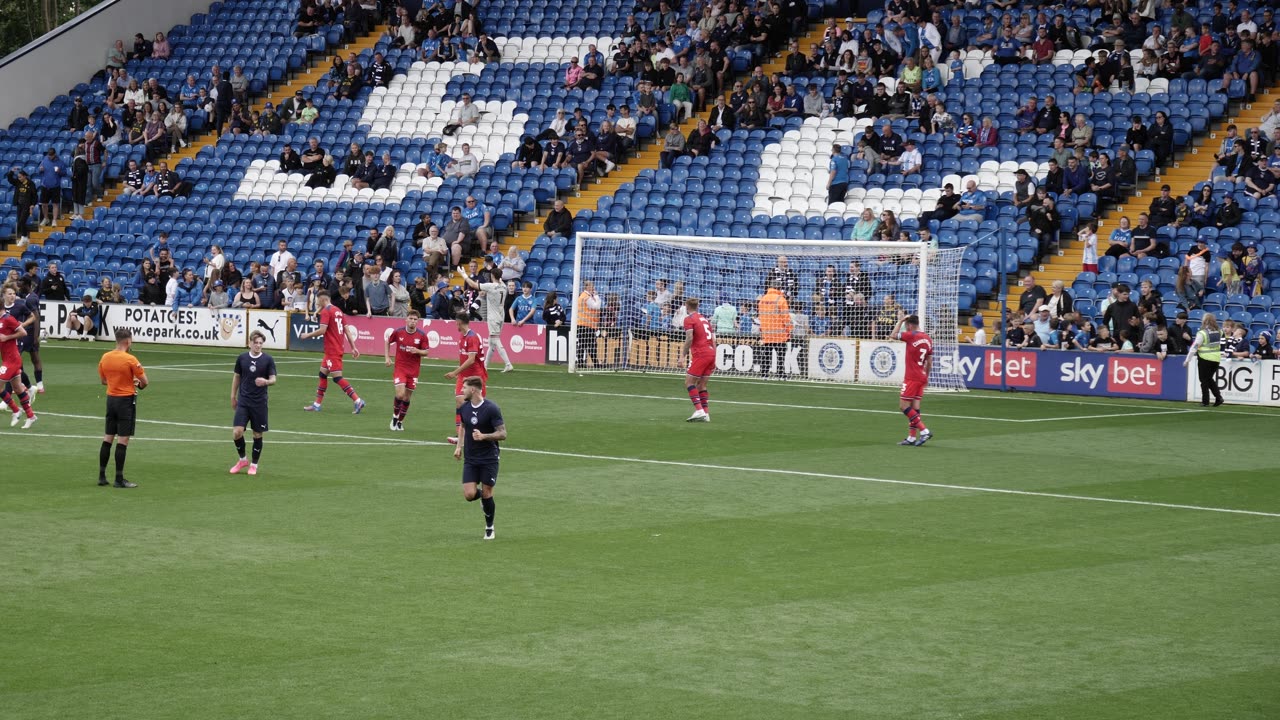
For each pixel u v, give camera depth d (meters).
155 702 14.46
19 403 36.00
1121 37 58.38
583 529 23.48
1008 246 51.59
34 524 23.45
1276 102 52.56
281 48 73.12
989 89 58.91
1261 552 22.03
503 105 65.50
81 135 70.38
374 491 26.86
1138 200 52.88
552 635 17.06
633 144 61.84
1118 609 18.45
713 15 64.69
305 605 18.34
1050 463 31.22
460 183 61.69
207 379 46.75
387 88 68.56
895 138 57.00
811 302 50.12
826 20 66.19
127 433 26.98
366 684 15.10
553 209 58.19
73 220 66.56
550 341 53.06
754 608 18.41
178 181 66.56
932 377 47.75
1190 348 42.84
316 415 38.34
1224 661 16.17
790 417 39.09
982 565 21.00
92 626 17.30
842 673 15.65
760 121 60.31
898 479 28.94
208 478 28.14
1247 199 50.44
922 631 17.34
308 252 61.44
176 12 77.00
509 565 20.77
